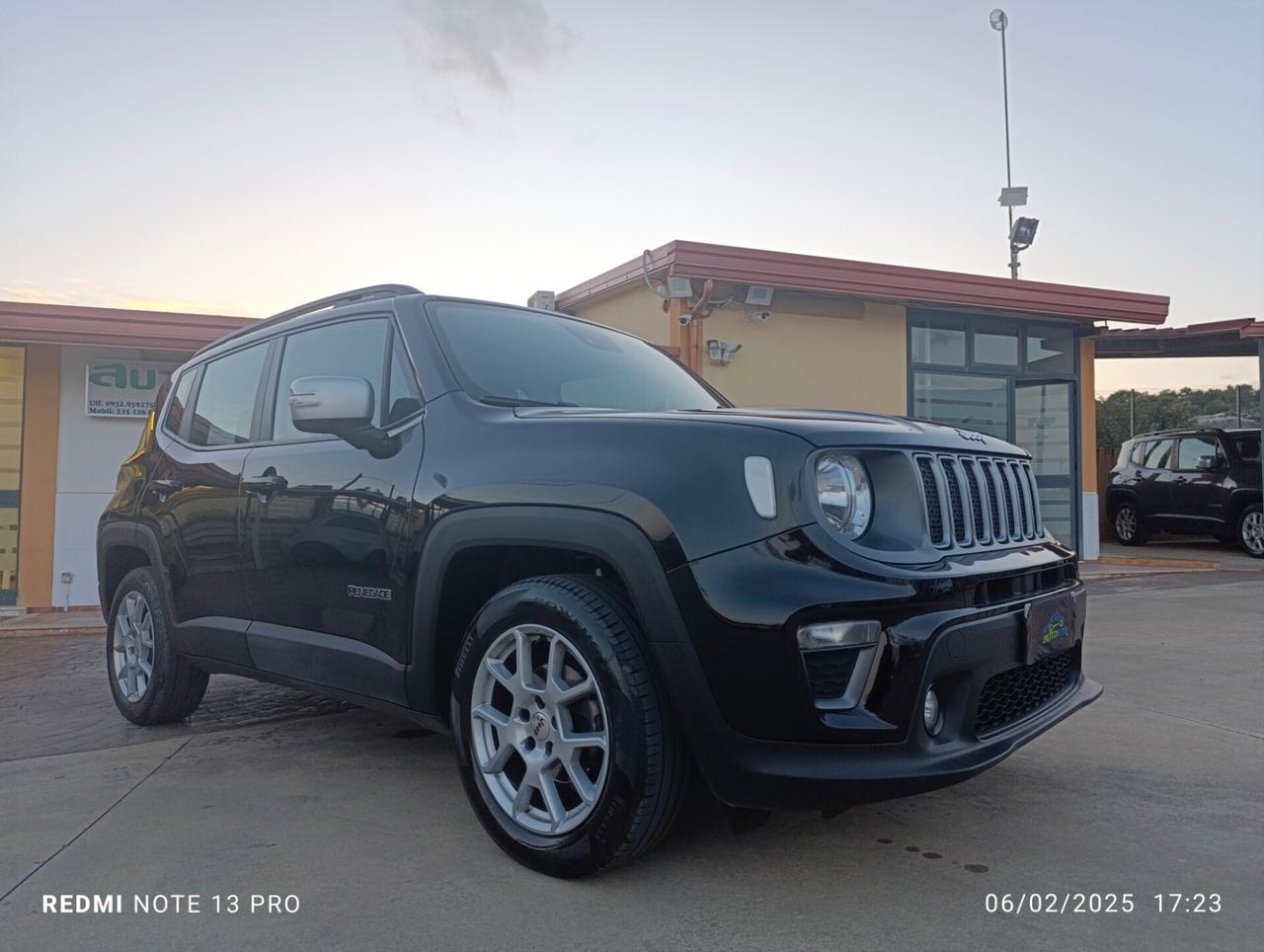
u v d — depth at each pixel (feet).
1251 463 43.65
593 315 39.22
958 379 38.73
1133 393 134.31
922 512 8.72
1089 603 28.66
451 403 10.57
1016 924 8.04
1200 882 8.91
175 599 14.08
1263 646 21.43
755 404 34.32
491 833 9.44
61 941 7.88
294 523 11.71
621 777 8.38
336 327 12.67
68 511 31.22
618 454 8.88
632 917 8.16
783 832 10.14
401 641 10.29
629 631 8.58
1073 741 13.82
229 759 13.25
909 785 7.89
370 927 8.04
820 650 7.86
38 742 14.57
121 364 31.68
